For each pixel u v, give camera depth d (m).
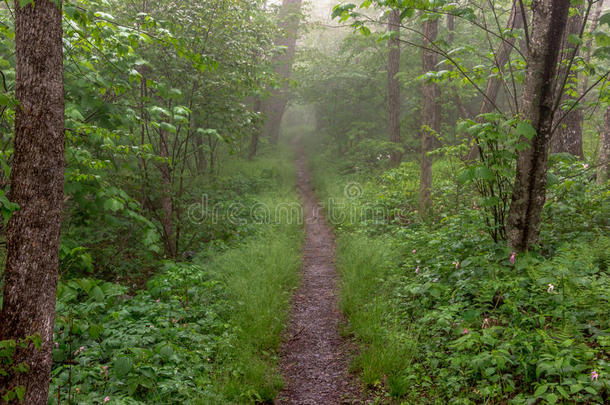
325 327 4.85
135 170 6.18
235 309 4.84
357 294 5.21
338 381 3.71
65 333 3.60
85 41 3.80
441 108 13.47
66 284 3.04
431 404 2.99
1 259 3.88
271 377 3.70
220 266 6.24
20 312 2.27
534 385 2.72
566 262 3.46
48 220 2.35
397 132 13.19
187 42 6.16
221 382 3.42
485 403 2.73
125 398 2.90
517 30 4.36
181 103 7.03
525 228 3.98
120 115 4.55
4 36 4.10
